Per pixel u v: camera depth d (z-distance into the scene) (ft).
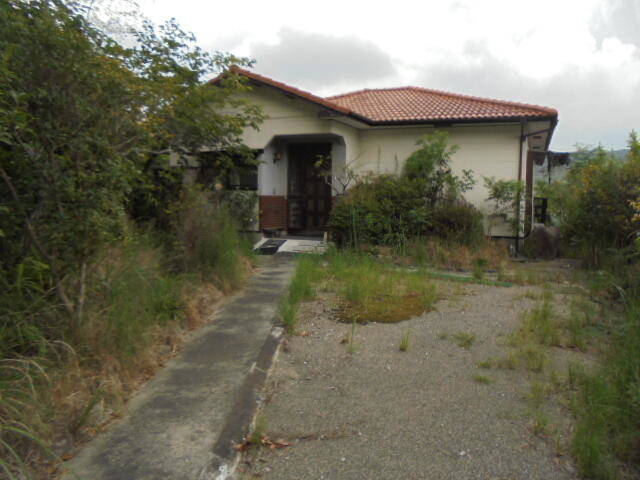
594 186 32.01
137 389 13.48
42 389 10.93
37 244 12.41
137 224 24.03
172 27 23.13
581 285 26.45
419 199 36.17
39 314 12.66
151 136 18.19
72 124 12.62
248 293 24.36
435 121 39.47
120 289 15.62
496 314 20.88
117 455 10.28
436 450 10.69
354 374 14.83
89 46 13.20
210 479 9.66
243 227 37.45
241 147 30.01
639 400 10.93
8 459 9.36
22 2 12.26
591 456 9.79
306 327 19.04
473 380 14.25
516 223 38.75
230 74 27.07
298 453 10.70
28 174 11.83
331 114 37.22
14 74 11.04
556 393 13.23
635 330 15.74
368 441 11.10
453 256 33.01
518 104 41.04
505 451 10.60
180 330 18.11
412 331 18.65
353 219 35.14
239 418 11.91
